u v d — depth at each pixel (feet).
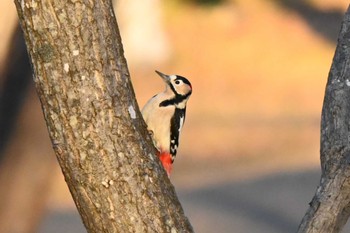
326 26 152.35
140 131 18.76
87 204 18.45
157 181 18.69
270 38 147.23
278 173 90.68
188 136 105.40
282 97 125.80
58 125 18.24
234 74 136.15
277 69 137.69
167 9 149.48
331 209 19.72
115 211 18.39
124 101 18.52
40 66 18.10
